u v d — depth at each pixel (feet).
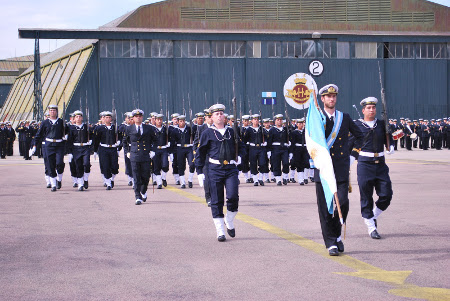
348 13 216.95
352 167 80.33
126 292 18.51
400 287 18.71
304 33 192.24
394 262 22.36
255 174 56.90
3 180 62.80
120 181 62.28
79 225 32.19
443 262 22.26
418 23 218.79
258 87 193.77
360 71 198.59
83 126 53.01
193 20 212.23
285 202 42.37
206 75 192.24
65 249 25.46
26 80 377.09
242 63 193.36
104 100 187.83
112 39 187.11
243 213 36.52
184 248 25.57
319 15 215.92
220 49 192.85
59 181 54.08
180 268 21.79
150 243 26.78
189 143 55.36
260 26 214.28
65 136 52.08
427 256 23.34
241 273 20.90
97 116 189.57
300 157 57.67
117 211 38.09
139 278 20.31
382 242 26.40
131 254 24.35
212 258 23.48
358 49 198.70
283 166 57.88
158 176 54.49
